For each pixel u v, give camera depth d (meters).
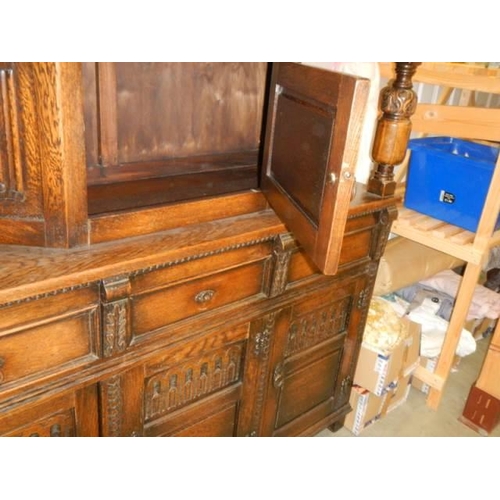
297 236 1.08
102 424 1.10
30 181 0.92
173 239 1.10
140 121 1.50
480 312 2.23
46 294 0.90
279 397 1.56
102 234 1.03
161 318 1.12
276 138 1.22
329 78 0.91
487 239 1.72
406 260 2.05
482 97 2.86
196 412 1.32
